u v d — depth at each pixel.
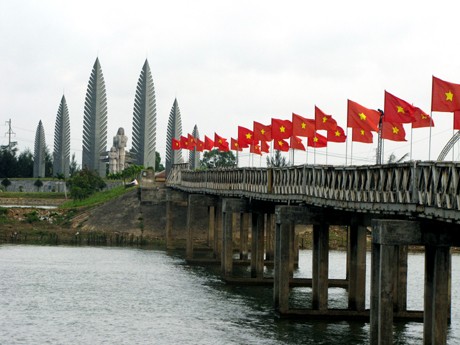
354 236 57.44
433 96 42.75
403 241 40.41
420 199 38.94
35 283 77.44
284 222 57.28
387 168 42.84
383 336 40.56
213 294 71.38
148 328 56.19
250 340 51.94
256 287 76.00
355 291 58.09
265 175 67.69
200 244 118.44
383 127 54.59
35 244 118.69
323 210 57.16
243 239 96.12
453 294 72.44
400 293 58.31
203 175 98.44
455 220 35.50
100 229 129.38
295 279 75.88
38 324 57.59
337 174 50.66
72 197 195.12
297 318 58.22
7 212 140.38
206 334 53.94
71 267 90.81
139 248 116.06
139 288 75.00
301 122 68.38
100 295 70.56
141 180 143.12
